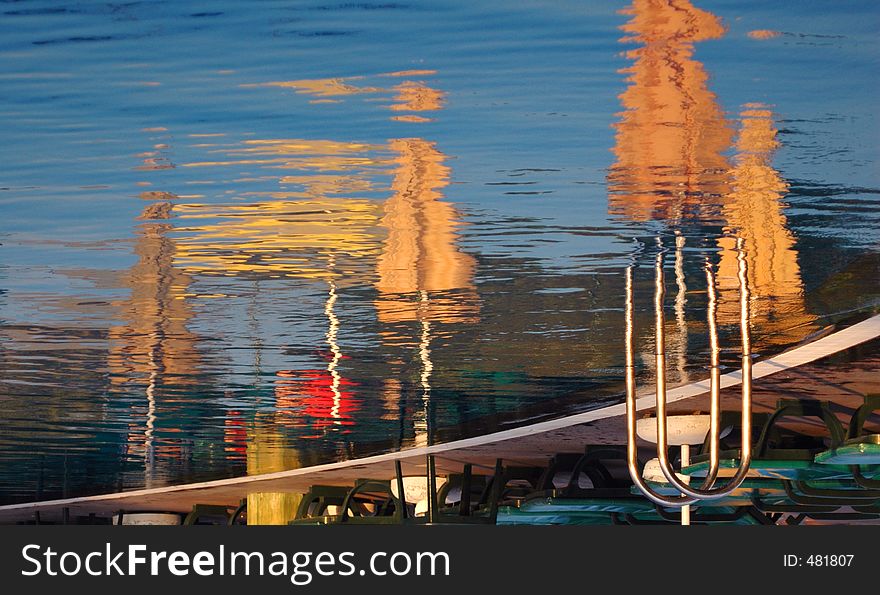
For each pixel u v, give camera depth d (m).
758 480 42.22
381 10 15.62
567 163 21.31
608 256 27.66
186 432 54.03
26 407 47.78
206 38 16.11
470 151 20.59
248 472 67.69
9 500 86.62
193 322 33.62
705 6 15.39
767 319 33.44
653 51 16.84
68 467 67.12
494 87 17.66
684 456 43.38
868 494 41.94
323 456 60.69
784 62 16.91
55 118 18.61
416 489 63.16
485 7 15.50
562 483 61.72
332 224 24.70
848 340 35.38
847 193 23.08
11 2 15.16
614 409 46.19
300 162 20.94
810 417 48.56
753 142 20.25
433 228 25.38
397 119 19.12
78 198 22.61
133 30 16.00
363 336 35.69
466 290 30.48
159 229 24.72
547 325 34.47
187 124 19.02
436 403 46.53
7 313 32.16
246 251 26.59
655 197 23.38
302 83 17.55
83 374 40.91
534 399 45.59
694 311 32.81
